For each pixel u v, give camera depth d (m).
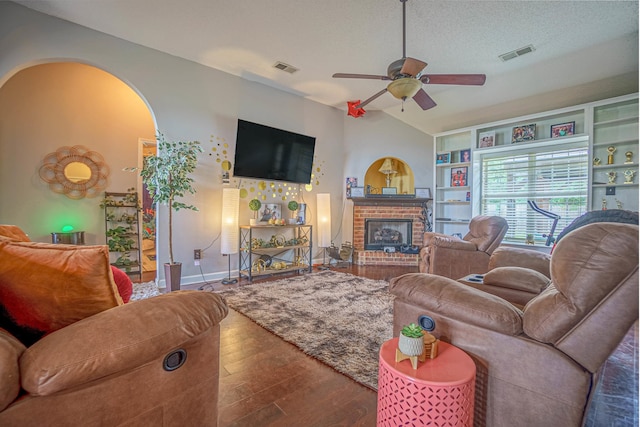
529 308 1.13
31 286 0.87
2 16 2.72
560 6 2.61
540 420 1.05
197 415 1.09
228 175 4.15
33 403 0.71
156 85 3.55
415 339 1.07
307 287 3.59
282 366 1.86
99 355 0.77
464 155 4.93
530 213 4.40
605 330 0.97
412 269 4.70
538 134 4.31
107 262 0.97
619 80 3.52
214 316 1.10
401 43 3.24
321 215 4.93
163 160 3.30
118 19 2.95
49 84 3.79
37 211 3.70
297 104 4.89
